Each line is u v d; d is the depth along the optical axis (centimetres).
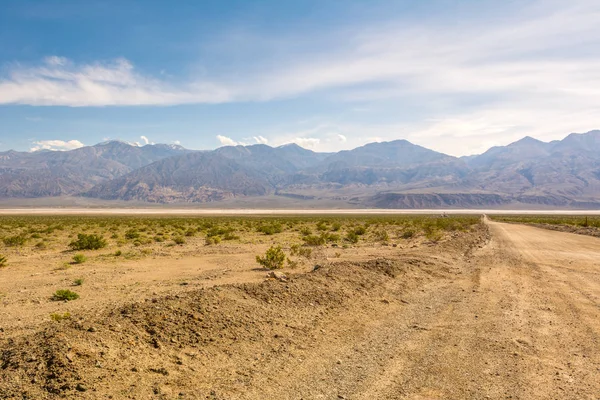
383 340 913
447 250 2555
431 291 1449
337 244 3042
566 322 1072
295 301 1131
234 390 648
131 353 716
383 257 2097
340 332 959
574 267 2036
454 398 643
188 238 3672
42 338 721
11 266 1967
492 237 3838
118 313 878
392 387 679
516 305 1252
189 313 905
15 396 565
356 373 732
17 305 1201
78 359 656
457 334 963
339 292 1266
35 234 3794
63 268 1909
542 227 5788
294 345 857
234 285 1170
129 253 2483
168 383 651
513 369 759
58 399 567
